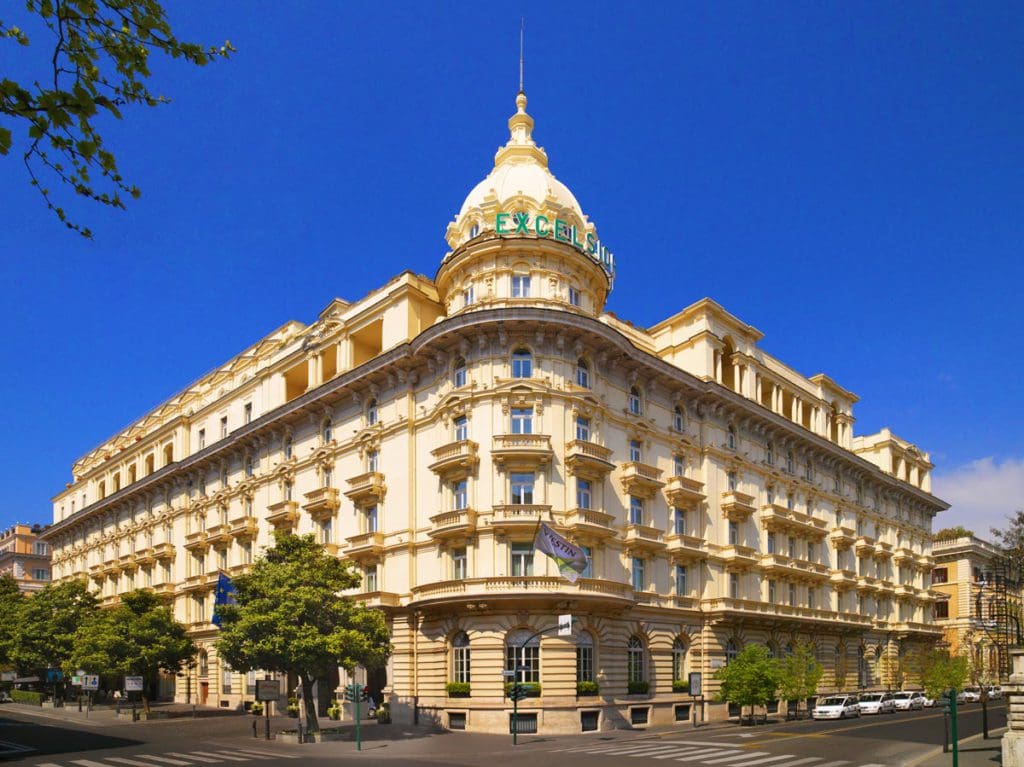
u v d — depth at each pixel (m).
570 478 46.25
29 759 32.94
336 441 56.84
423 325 53.88
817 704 58.41
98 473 94.56
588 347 49.41
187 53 8.90
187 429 76.50
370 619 42.72
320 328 60.84
